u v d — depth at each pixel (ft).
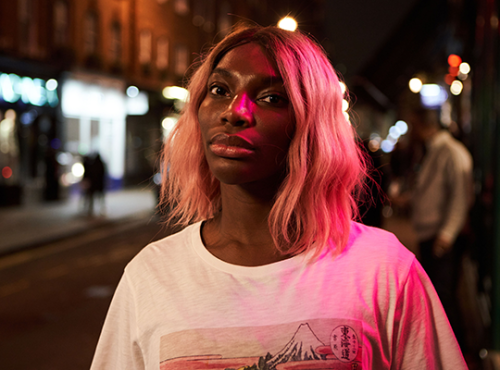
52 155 49.14
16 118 45.70
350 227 3.25
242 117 2.97
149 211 46.83
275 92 3.07
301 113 3.02
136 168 70.69
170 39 77.15
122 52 66.39
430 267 11.26
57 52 52.65
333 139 3.15
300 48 3.14
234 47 3.23
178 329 3.01
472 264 18.28
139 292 3.29
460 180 10.83
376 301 2.99
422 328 3.13
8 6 46.29
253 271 3.07
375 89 40.16
